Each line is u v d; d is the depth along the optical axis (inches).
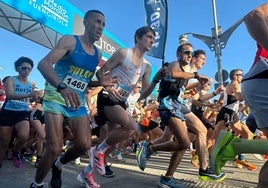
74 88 111.9
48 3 244.8
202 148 163.8
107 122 150.4
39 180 109.6
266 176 74.5
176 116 139.3
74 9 282.5
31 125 212.1
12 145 203.0
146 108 282.5
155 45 225.8
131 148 361.4
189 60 145.3
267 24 68.9
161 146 148.9
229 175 202.2
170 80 139.8
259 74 78.5
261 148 87.6
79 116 111.1
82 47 111.7
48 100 107.3
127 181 157.1
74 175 163.9
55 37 310.8
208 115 262.7
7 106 166.1
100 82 125.0
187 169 221.0
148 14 250.7
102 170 132.4
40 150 189.5
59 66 110.5
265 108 77.0
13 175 157.6
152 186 148.9
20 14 263.7
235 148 92.4
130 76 141.6
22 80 177.0
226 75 348.5
